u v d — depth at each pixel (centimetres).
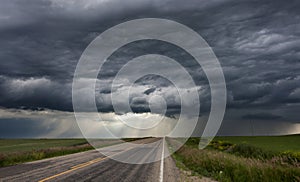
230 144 4562
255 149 2797
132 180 1330
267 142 5969
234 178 1381
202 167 1850
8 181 1250
